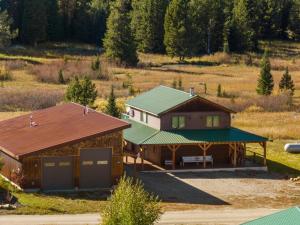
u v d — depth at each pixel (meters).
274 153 109.50
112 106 118.00
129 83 181.25
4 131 91.06
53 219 67.62
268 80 170.88
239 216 72.69
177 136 96.38
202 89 178.50
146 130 99.56
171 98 102.19
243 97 166.12
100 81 189.00
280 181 91.75
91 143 81.94
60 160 80.94
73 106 98.62
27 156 78.94
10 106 142.25
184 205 76.94
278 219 46.03
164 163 97.62
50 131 86.31
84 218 68.38
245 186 88.19
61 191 80.81
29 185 80.06
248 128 128.62
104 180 82.88
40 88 169.88
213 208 76.06
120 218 52.03
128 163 99.19
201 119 99.31
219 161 100.31
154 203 53.97
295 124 134.62
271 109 154.12
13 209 70.50
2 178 84.81
